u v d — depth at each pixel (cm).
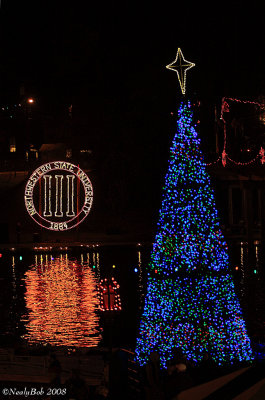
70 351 1845
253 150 5366
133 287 3256
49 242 5334
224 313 1573
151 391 1109
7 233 5409
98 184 6500
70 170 5431
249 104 5734
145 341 1593
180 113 1641
